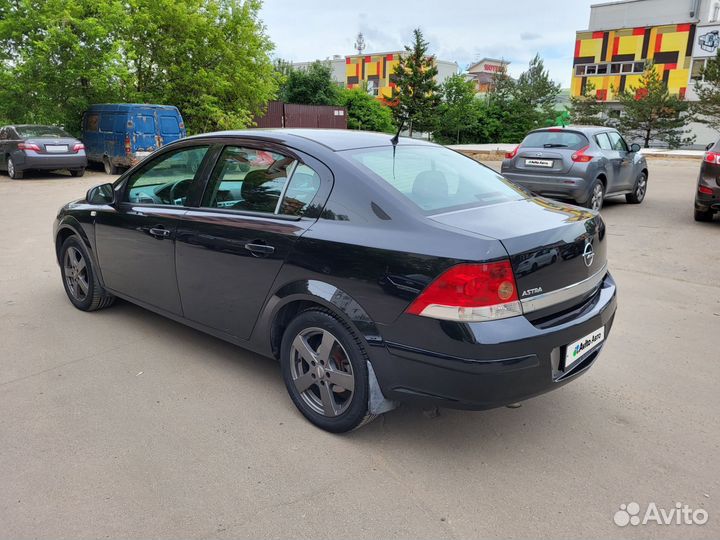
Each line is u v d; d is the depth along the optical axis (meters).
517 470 2.86
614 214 10.19
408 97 52.69
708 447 3.07
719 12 43.44
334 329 3.01
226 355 4.20
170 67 22.78
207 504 2.58
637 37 45.94
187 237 3.78
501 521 2.50
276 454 2.97
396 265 2.74
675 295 5.66
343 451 3.01
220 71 23.97
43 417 3.31
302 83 44.78
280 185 3.38
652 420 3.34
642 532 2.44
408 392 2.79
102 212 4.55
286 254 3.18
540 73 52.97
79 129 20.05
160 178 4.16
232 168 3.67
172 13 22.17
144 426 3.23
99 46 19.45
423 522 2.49
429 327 2.64
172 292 4.04
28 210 10.87
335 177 3.13
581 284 3.01
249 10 24.36
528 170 9.84
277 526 2.45
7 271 6.42
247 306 3.49
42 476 2.77
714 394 3.65
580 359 3.00
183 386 3.71
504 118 52.84
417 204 2.96
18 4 18.95
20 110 19.05
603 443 3.11
